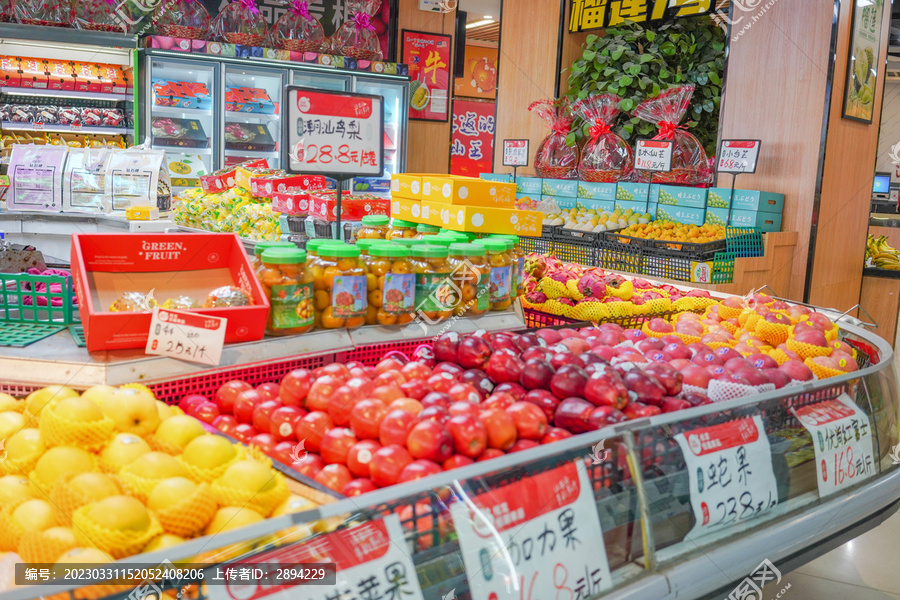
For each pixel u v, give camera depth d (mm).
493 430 1397
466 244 2070
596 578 1313
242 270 1762
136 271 1716
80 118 6469
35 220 4594
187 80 6902
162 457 1111
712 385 1855
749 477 1614
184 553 937
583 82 6352
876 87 5215
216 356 1572
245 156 7059
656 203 5285
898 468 2084
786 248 4867
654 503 1430
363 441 1386
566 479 1303
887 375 2148
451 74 9156
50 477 1082
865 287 5703
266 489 1139
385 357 1809
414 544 1111
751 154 4832
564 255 5145
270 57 6906
